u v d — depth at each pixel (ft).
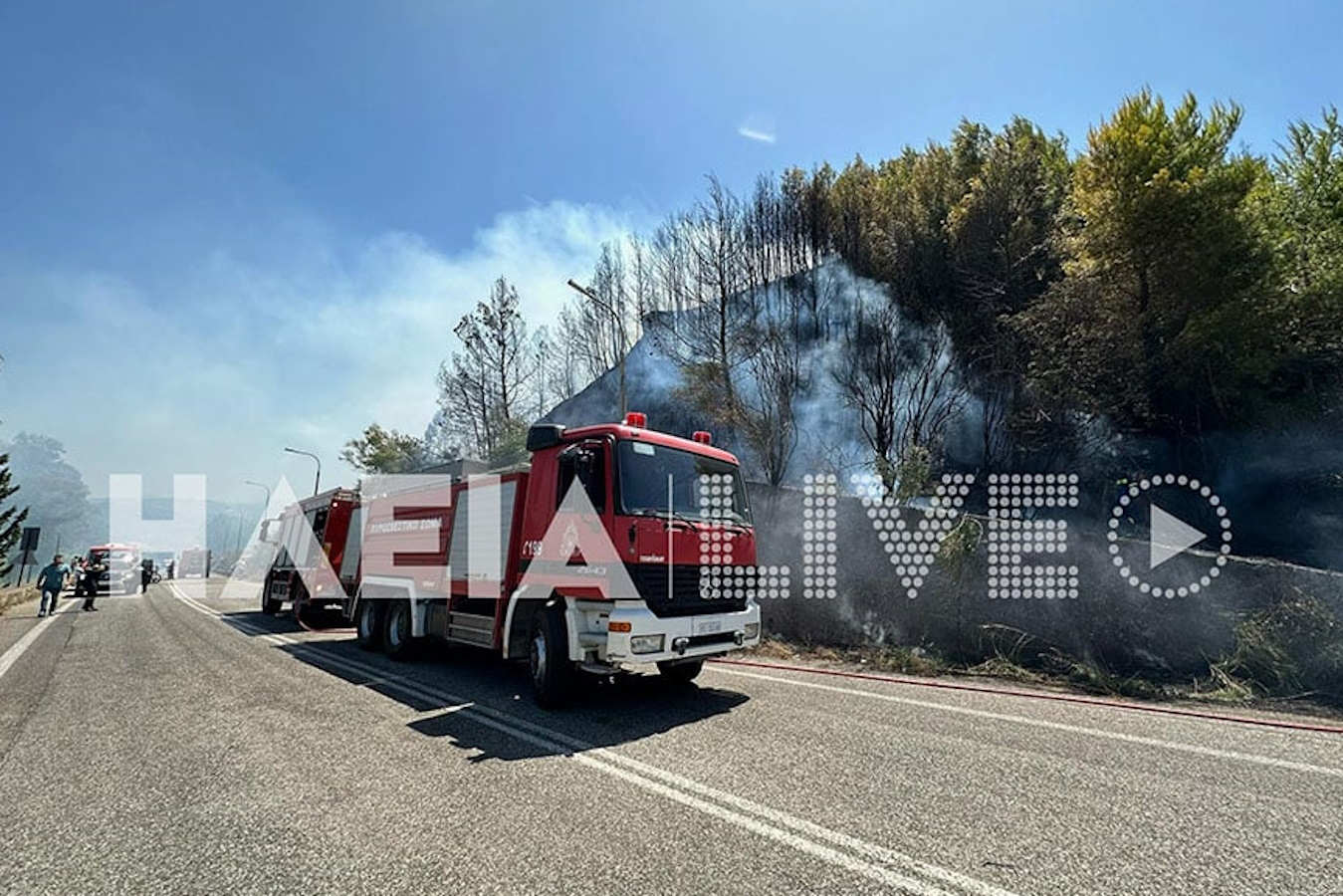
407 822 12.61
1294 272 44.09
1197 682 24.98
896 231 75.56
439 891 9.98
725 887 9.95
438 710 22.09
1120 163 47.50
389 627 35.06
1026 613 29.60
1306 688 23.35
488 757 16.78
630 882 10.14
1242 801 13.44
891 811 12.92
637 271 99.66
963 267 66.95
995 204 66.85
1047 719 20.48
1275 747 17.40
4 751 17.65
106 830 12.42
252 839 11.93
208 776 15.48
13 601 74.84
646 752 17.11
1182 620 26.32
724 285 81.41
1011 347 56.70
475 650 36.09
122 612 63.41
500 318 108.58
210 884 10.31
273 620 54.80
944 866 10.60
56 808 13.53
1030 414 52.95
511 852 11.24
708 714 21.31
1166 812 12.86
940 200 78.79
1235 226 43.50
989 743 17.78
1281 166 53.42
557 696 21.90
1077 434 50.44
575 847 11.41
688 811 13.01
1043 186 66.95
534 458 24.97
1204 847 11.30
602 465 21.81
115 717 21.33
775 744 17.79
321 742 18.28
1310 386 44.06
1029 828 12.09
